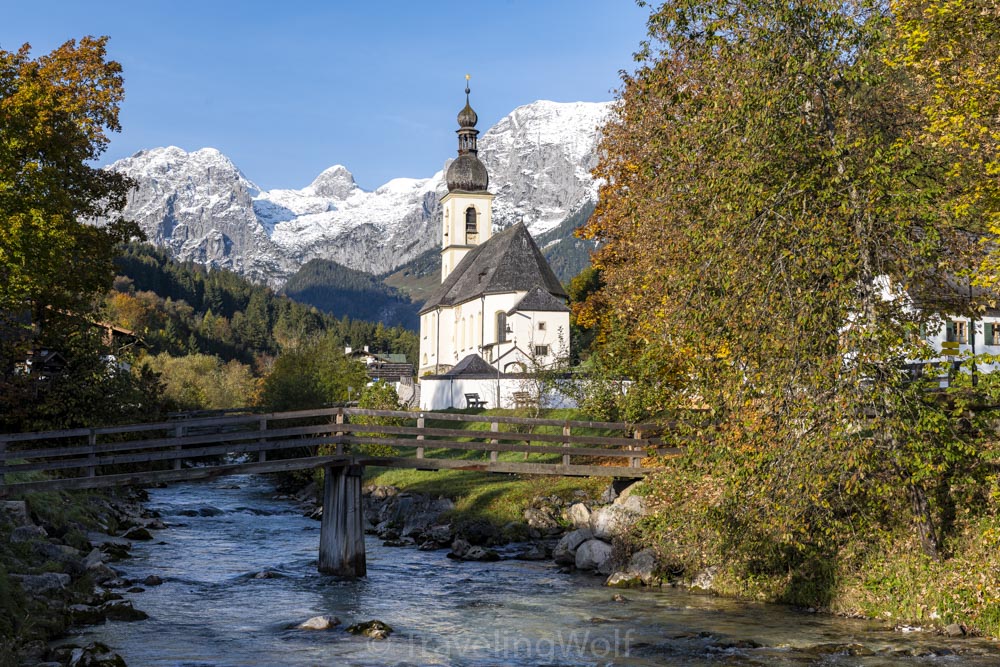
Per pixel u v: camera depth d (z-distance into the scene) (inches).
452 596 924.6
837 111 767.1
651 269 954.1
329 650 701.9
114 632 747.4
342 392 2810.0
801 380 727.7
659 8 762.2
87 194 1611.7
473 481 1583.4
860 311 712.4
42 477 1346.0
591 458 1534.2
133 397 1670.8
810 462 726.5
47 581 826.2
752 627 768.9
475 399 3021.7
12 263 1282.0
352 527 1046.4
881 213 700.0
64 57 1549.0
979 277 682.8
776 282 729.6
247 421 1016.9
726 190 735.7
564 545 1127.6
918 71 765.3
